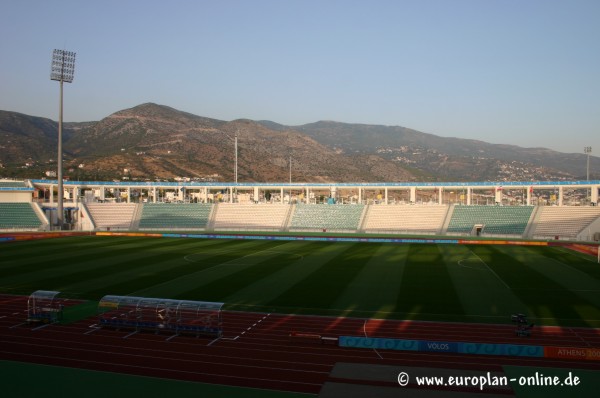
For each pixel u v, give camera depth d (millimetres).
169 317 33094
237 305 40125
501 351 28500
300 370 26219
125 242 83375
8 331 33188
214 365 27000
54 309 35281
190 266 58594
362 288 46469
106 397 22844
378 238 89688
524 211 103188
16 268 56250
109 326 33969
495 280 50406
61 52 96500
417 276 52594
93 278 50719
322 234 100250
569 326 34281
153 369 26438
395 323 35062
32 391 23516
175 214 116312
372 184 121000
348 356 28359
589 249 75625
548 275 53219
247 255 68375
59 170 100875
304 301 41406
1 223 98188
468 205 109375
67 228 104688
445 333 32750
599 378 25047
